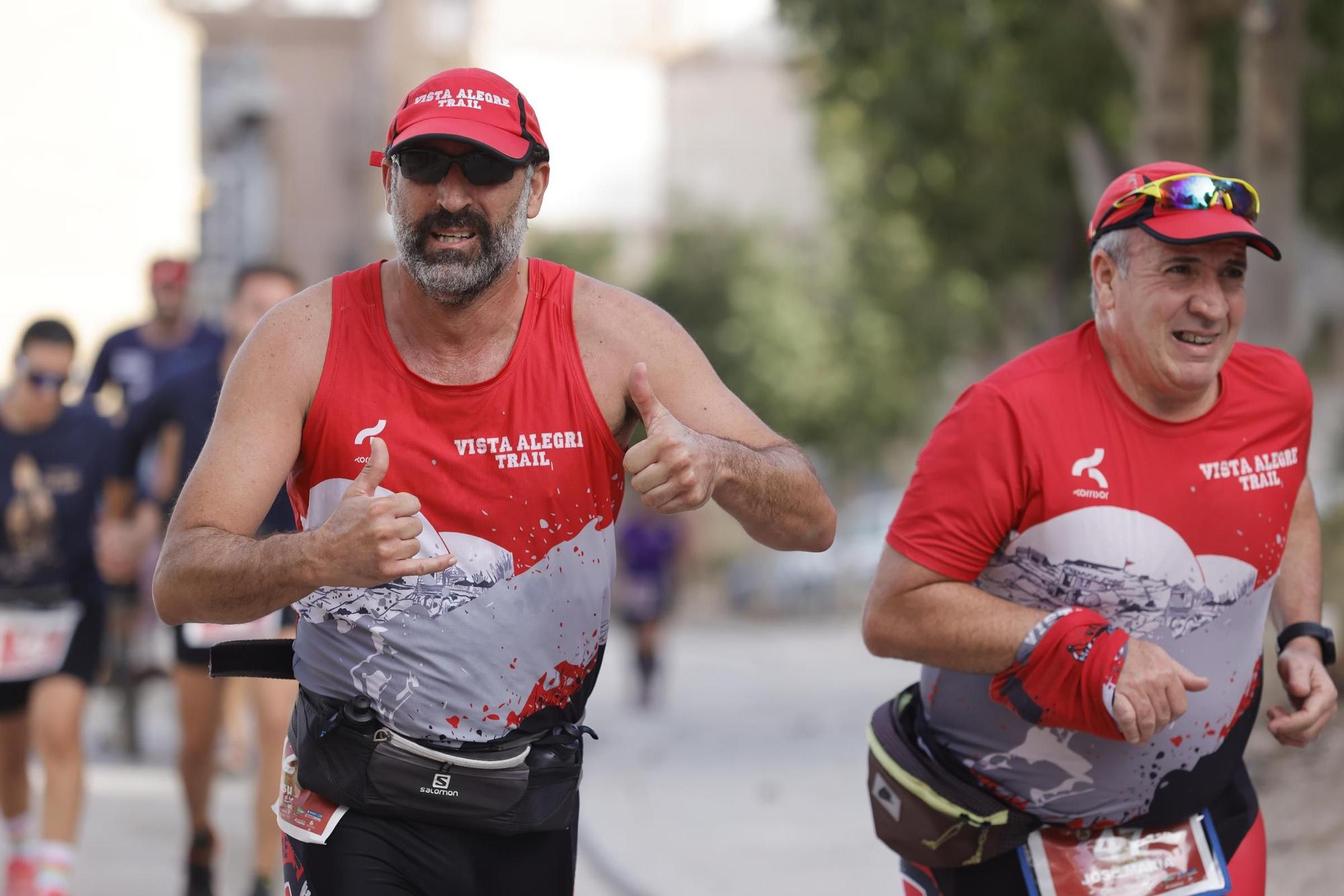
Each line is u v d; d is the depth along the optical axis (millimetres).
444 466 10070
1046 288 65625
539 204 10312
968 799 11227
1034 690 10508
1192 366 10414
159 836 25594
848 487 118312
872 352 107250
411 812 10422
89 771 32062
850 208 80750
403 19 127938
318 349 10141
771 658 70062
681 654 73375
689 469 9523
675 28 144250
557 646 10398
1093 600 10805
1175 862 11297
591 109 142500
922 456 11000
